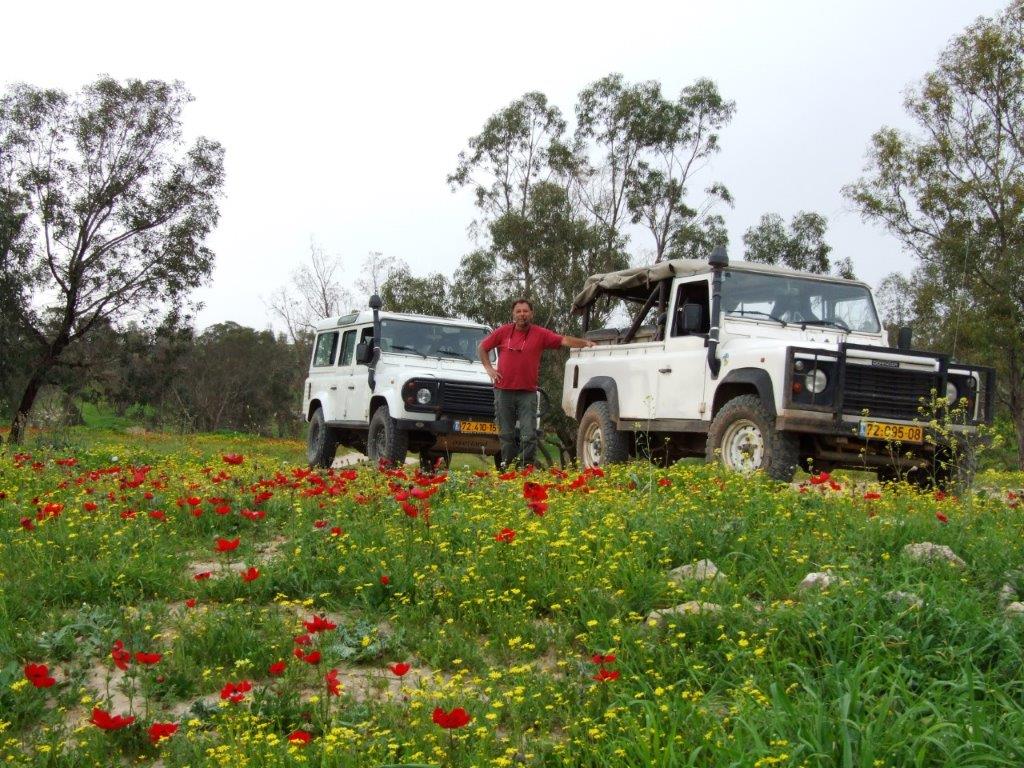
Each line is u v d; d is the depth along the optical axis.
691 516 6.08
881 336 11.07
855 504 7.13
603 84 33.66
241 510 7.50
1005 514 7.16
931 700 3.35
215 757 3.21
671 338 11.05
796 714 3.17
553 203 31.17
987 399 9.88
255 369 60.06
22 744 3.57
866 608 4.12
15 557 6.11
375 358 14.84
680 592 4.70
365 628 4.66
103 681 4.24
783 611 4.17
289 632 4.62
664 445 11.43
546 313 30.39
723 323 10.34
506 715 3.65
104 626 4.79
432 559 5.70
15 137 27.52
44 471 10.35
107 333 29.66
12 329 27.55
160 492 8.37
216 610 5.07
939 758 2.94
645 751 3.01
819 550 5.46
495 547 5.54
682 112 33.41
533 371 10.91
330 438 16.55
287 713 3.68
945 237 30.67
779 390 9.24
